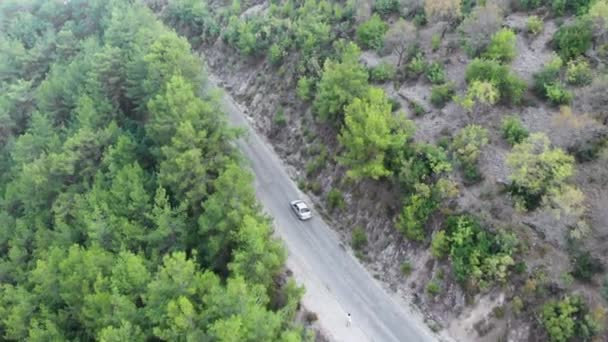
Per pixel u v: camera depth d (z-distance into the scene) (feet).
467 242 127.03
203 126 159.63
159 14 319.47
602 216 115.14
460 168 138.92
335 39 204.44
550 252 118.32
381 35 191.01
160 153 162.91
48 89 221.66
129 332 107.14
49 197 175.73
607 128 128.88
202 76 188.14
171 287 112.37
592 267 112.37
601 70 142.72
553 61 146.30
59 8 322.34
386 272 143.54
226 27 262.88
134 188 149.18
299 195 175.63
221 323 98.02
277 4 253.03
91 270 128.47
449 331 125.90
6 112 224.33
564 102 140.05
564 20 163.12
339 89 164.96
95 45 246.88
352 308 134.72
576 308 107.65
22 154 193.26
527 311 115.65
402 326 129.39
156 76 183.01
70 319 131.64
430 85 167.43
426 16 184.24
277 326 109.50
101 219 144.87
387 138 141.49
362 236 151.94
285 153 195.21
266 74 226.58
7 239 175.11
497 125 144.46
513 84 144.97
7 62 265.13
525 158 119.65
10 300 136.98
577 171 124.98
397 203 146.72
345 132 148.25
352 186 163.22
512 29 169.17
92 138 172.86
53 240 155.74
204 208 139.64
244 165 170.50
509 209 126.93
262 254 124.77
